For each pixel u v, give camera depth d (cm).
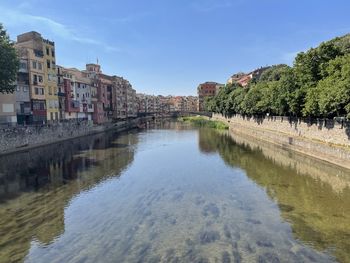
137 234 1802
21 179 3173
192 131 9269
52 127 6281
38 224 1977
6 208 2289
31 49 6725
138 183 2977
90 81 10194
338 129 3666
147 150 5203
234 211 2155
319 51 4291
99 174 3375
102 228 1897
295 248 1588
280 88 5141
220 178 3130
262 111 6956
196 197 2505
